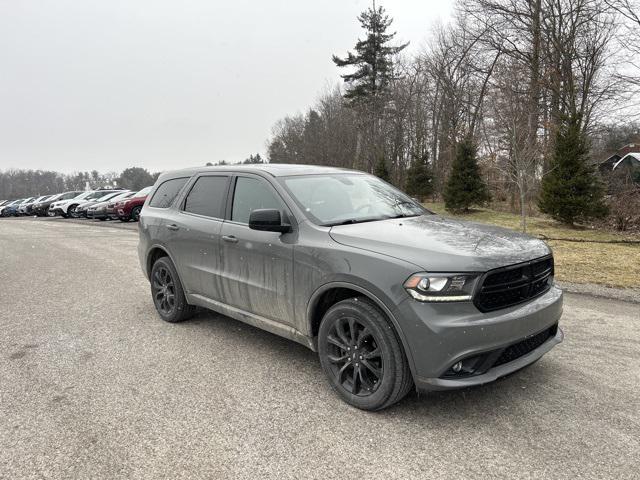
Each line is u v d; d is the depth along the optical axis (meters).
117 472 2.58
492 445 2.78
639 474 2.48
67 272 9.11
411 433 2.93
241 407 3.32
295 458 2.69
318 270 3.38
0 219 37.09
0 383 3.78
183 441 2.88
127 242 14.30
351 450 2.76
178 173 5.47
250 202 4.23
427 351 2.82
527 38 24.61
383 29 39.75
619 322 5.10
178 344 4.65
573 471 2.52
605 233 13.27
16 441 2.91
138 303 6.41
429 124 34.66
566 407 3.22
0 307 6.32
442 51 33.22
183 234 4.86
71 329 5.22
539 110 21.27
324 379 3.77
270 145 66.12
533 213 18.66
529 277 3.15
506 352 3.05
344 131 44.25
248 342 4.67
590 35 22.42
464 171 20.06
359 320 3.16
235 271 4.20
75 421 3.14
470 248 3.05
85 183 123.88
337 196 4.11
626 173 15.91
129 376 3.88
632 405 3.23
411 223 3.72
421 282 2.83
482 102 24.27
